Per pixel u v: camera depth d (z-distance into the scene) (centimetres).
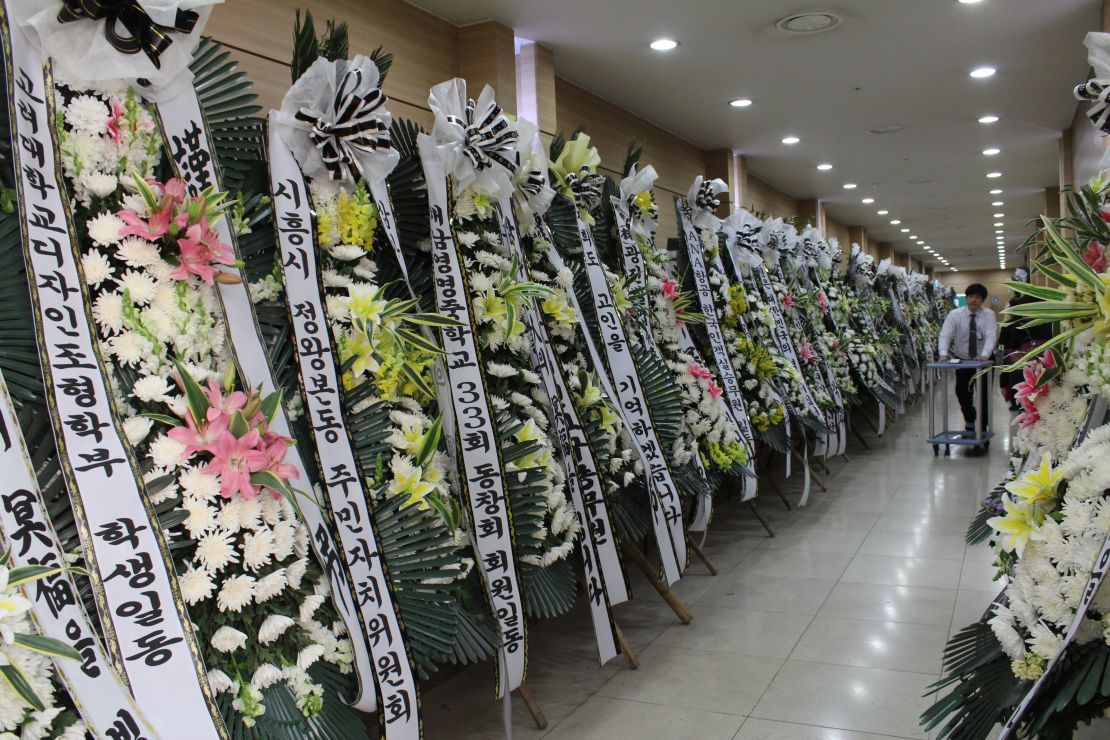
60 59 180
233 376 205
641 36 526
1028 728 185
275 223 235
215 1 195
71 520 173
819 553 507
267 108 346
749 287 597
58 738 154
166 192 194
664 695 325
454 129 290
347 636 217
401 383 264
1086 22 520
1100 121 288
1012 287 208
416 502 245
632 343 403
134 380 189
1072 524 183
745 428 502
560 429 314
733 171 884
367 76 249
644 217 464
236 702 186
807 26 515
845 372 756
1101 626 181
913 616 395
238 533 197
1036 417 245
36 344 170
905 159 930
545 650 377
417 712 227
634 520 373
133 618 170
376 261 275
